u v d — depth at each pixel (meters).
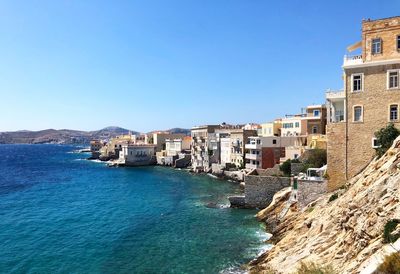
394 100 42.41
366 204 27.81
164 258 39.53
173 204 70.19
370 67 43.72
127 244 44.91
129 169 155.00
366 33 44.22
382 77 43.12
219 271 35.34
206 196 78.00
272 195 61.81
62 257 40.69
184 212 62.19
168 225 53.62
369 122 43.78
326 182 45.88
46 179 121.38
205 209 63.97
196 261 38.28
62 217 61.19
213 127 138.38
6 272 36.41
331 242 30.53
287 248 36.22
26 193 89.81
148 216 60.34
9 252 42.53
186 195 80.44
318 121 95.06
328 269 24.62
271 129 108.31
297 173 63.34
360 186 32.72
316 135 84.75
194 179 110.81
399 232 20.62
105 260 39.47
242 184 93.19
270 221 51.56
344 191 39.19
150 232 50.09
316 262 28.78
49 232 51.41
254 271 33.91
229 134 122.69
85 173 140.75
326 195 44.47
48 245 45.12
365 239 25.19
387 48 43.00
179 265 37.34
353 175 44.38
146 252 41.69
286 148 80.50
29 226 55.03
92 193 88.56
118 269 36.81
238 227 51.09
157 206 68.94
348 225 29.00
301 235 37.47
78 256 40.91
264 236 46.41
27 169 161.12
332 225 32.50
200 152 136.12
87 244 45.34
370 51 44.00
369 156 43.59
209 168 124.94
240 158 107.69
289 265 31.27
